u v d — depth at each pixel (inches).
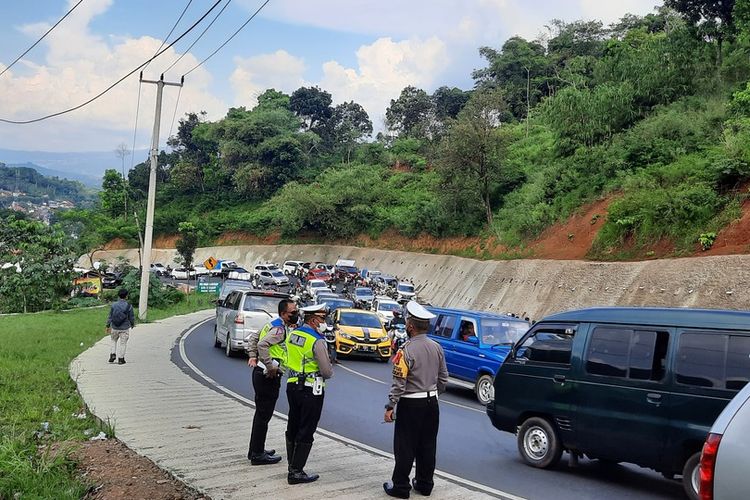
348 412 499.2
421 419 281.7
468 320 641.6
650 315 330.6
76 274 1838.1
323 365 295.7
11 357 693.3
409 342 285.7
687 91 1830.7
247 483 293.7
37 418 421.7
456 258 2303.2
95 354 752.3
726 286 1023.6
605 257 1428.4
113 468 320.5
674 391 307.3
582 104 1967.3
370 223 3235.7
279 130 4473.4
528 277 1662.2
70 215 4426.7
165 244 4288.9
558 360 361.1
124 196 4749.0
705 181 1294.3
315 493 281.9
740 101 1478.8
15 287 1653.5
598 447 335.0
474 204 2369.6
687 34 1921.8
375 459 350.0
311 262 3400.6
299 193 3469.5
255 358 325.7
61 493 278.4
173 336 1018.7
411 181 3491.6
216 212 4392.2
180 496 280.4
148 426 403.5
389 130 4751.5
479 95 2385.6
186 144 5629.9
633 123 1888.5
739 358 291.7
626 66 1999.3
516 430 382.0
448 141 2384.4
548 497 303.1
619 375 330.3
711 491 160.9
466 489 302.8
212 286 2250.2
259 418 324.2
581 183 1814.7
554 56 3796.8
